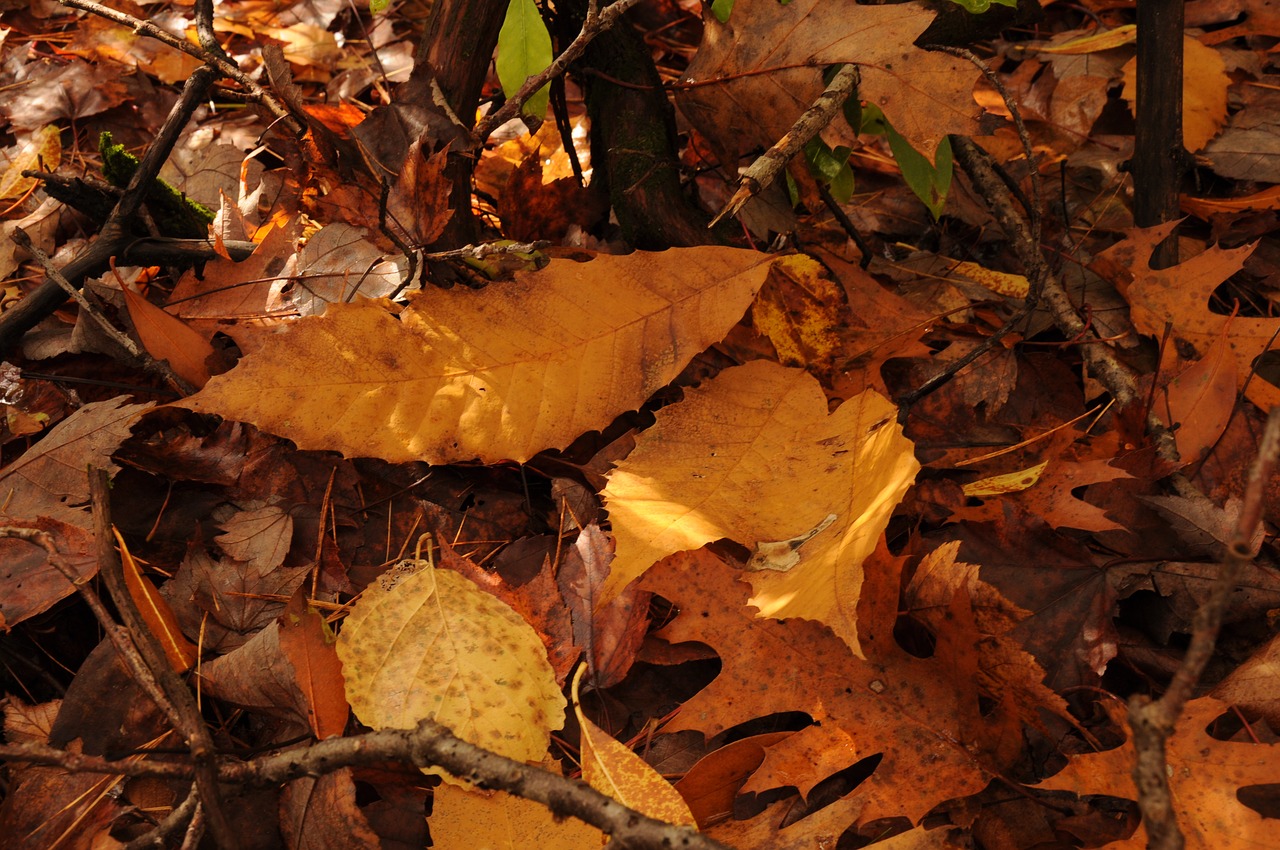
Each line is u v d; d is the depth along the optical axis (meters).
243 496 0.61
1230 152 0.77
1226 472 0.63
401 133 0.63
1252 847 0.53
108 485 0.58
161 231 0.68
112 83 0.81
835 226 0.75
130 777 0.55
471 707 0.55
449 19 0.63
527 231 0.70
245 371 0.58
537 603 0.59
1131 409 0.63
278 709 0.57
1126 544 0.61
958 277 0.71
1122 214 0.75
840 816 0.55
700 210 0.69
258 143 0.78
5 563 0.58
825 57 0.62
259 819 0.55
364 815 0.55
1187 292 0.67
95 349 0.64
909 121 0.61
